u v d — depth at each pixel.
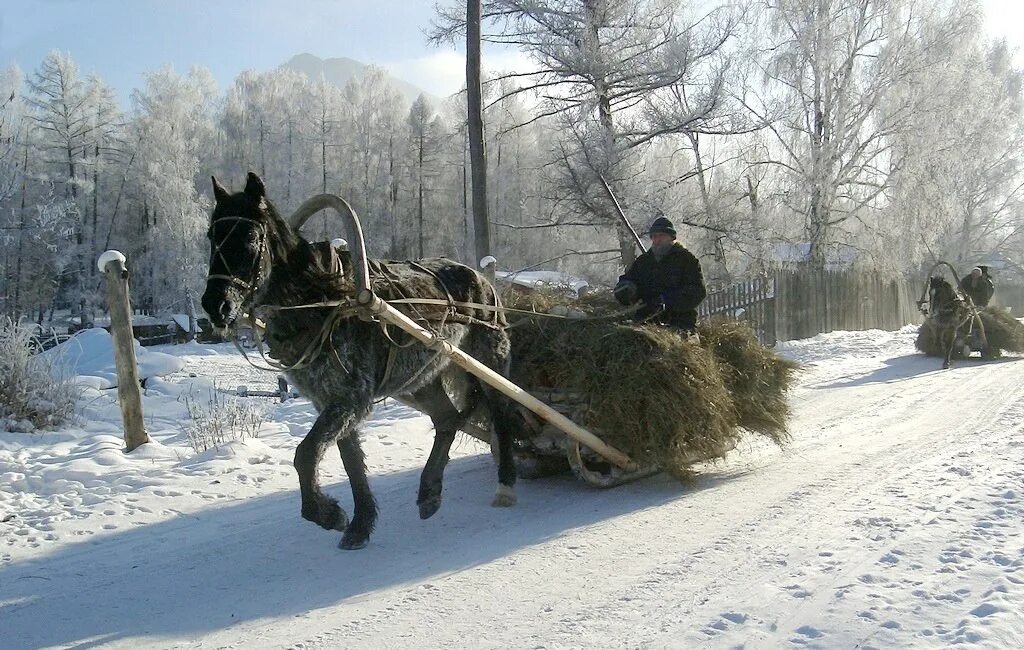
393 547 5.77
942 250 35.03
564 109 21.31
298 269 5.29
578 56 20.75
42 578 5.27
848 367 15.62
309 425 10.20
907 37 24.97
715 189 23.86
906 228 24.94
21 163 45.16
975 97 27.64
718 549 5.28
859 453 8.04
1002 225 40.75
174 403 12.18
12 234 41.47
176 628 4.45
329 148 58.25
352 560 5.51
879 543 5.13
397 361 5.85
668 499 6.63
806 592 4.39
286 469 8.08
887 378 13.83
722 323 7.87
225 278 4.82
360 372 5.50
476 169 13.91
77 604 4.84
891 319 27.02
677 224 21.66
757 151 24.75
